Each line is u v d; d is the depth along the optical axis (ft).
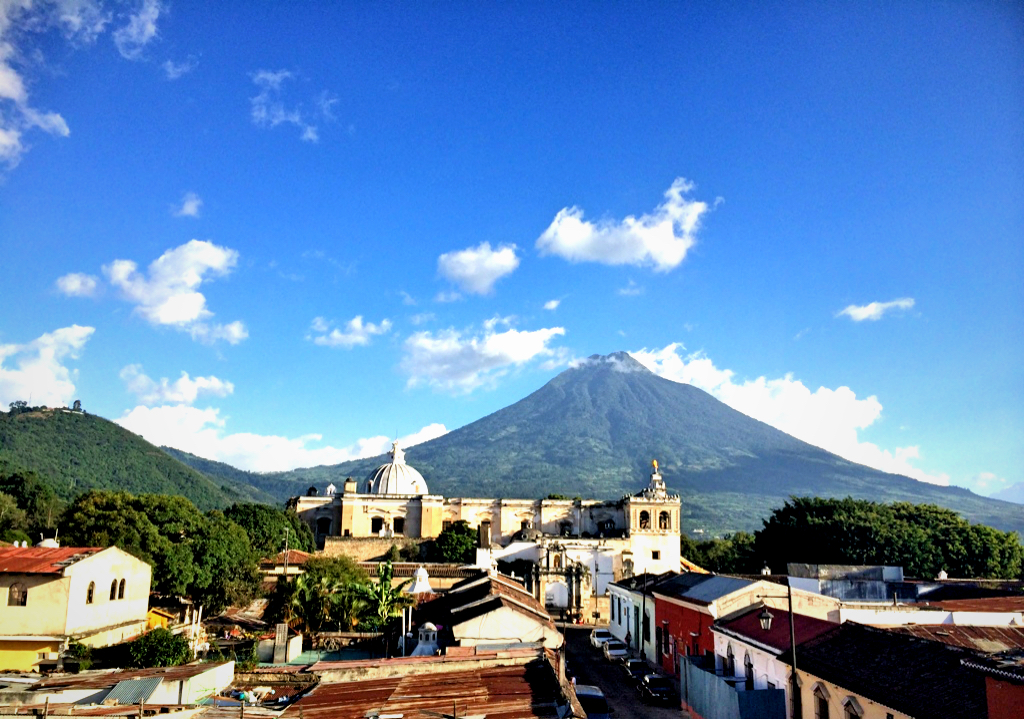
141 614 188.44
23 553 167.94
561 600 323.98
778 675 123.24
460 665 101.55
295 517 419.74
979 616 136.87
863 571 214.28
